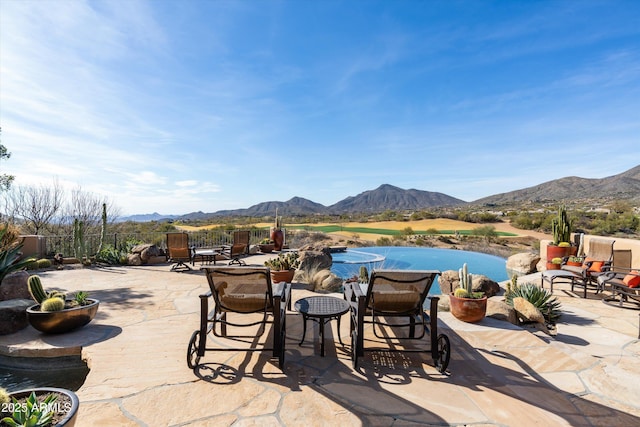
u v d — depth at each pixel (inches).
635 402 104.9
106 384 113.5
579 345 157.8
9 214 611.8
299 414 96.7
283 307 141.9
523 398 106.7
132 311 203.9
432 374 123.6
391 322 183.5
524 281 317.7
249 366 129.2
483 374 123.3
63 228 676.1
